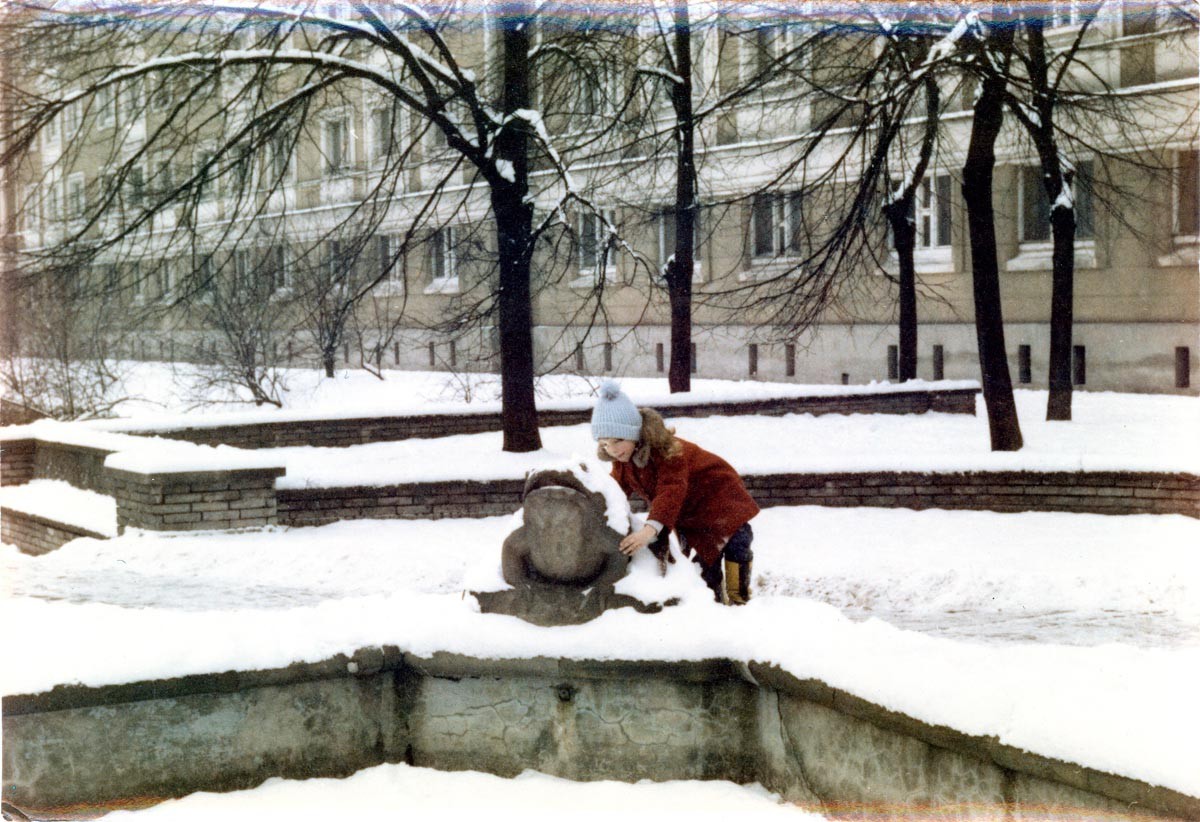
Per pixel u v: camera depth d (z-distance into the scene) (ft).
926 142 76.33
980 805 15.71
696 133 104.17
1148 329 85.56
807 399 73.26
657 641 19.52
